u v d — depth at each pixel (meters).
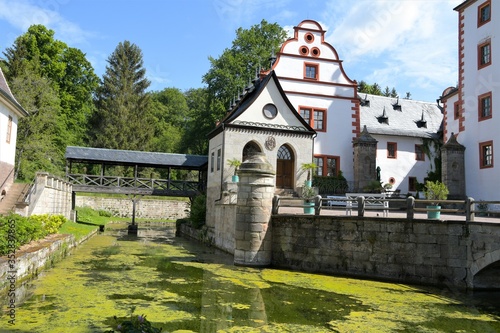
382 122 36.25
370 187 29.12
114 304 9.37
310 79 31.64
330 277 14.10
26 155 33.75
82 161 31.33
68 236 18.16
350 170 31.80
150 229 35.50
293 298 10.70
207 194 26.80
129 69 58.69
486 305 10.69
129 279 12.36
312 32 32.06
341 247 14.73
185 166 32.31
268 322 8.53
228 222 19.86
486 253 12.21
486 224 12.27
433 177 35.62
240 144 24.39
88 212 40.16
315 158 31.28
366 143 30.73
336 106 32.00
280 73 31.17
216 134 26.14
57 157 38.00
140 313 8.71
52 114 35.75
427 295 11.73
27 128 33.72
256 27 46.22
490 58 26.42
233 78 43.94
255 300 10.34
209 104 46.28
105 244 21.91
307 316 9.09
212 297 10.48
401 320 9.09
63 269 13.61
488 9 26.84
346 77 32.38
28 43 41.00
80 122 50.81
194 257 18.00
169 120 75.56
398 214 19.84
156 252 19.33
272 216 16.45
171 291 10.97
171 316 8.66
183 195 31.88
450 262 12.90
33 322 7.90
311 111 31.45
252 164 16.30
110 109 53.56
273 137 25.08
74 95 47.53
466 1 28.36
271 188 16.55
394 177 35.00
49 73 42.72
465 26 28.73
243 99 28.14
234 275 13.80
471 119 27.80
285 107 25.64
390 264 13.80
